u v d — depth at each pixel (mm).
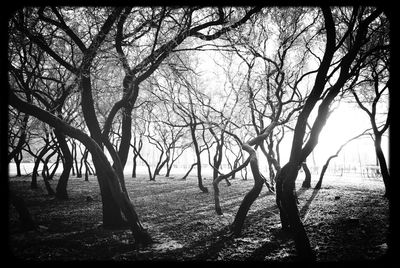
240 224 9789
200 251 8156
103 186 10625
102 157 8656
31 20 11195
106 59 11867
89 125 10125
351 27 7207
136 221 8875
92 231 10070
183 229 10734
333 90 7371
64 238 9164
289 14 13414
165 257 7625
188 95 19172
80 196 18844
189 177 39906
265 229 10391
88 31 11789
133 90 10641
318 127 7492
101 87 14523
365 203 14945
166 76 15484
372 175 40406
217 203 13094
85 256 7629
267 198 18266
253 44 13242
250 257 7613
